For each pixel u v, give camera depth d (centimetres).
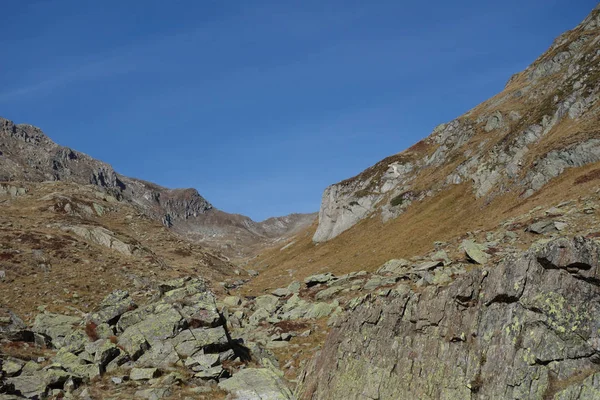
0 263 5541
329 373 2253
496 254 3991
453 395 1561
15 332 3269
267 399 2361
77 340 3212
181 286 3838
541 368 1355
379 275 5131
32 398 2381
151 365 2892
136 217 11281
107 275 6181
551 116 7612
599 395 1181
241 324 4512
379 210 10719
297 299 5103
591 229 3741
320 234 12056
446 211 7862
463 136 10756
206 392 2550
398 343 1947
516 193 6325
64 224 8281
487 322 1598
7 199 10219
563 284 1419
